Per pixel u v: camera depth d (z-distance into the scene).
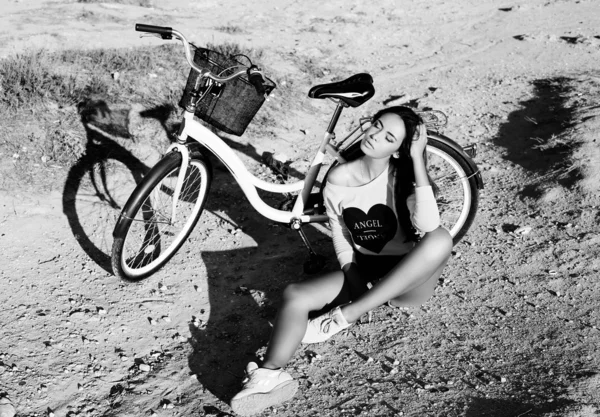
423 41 9.75
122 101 5.99
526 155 5.73
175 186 4.57
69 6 10.08
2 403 3.11
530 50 9.30
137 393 3.32
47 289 4.01
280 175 5.50
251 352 3.63
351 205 3.51
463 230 4.52
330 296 3.42
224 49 8.05
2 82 5.96
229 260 4.44
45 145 5.25
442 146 4.33
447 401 3.21
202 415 3.18
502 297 4.02
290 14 10.83
